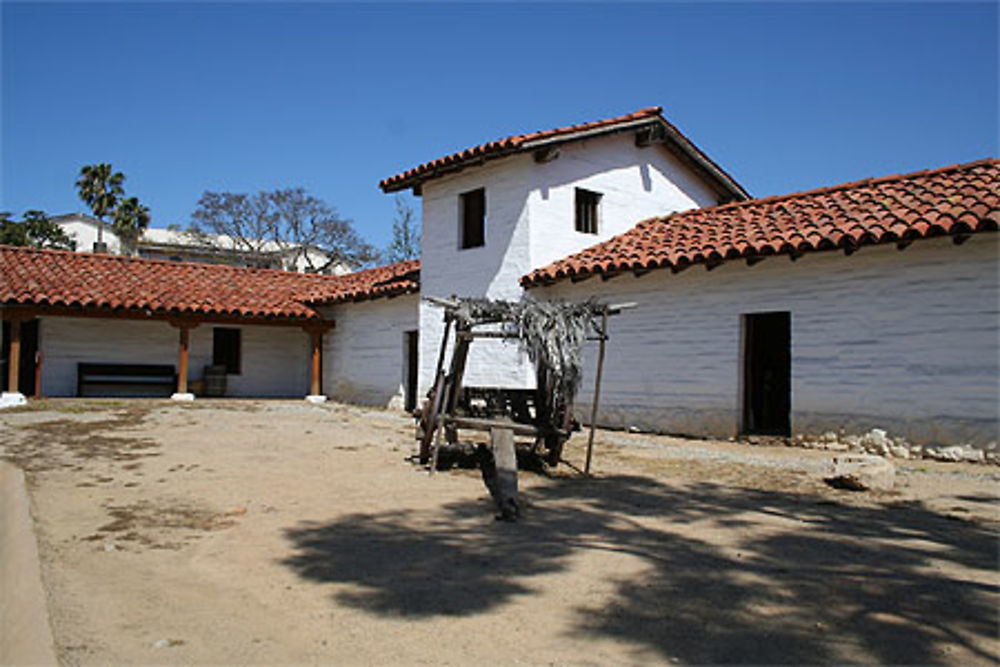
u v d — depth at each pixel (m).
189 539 5.09
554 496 6.72
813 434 9.80
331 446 9.70
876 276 9.32
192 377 19.11
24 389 17.17
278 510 6.00
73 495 6.39
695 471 8.07
